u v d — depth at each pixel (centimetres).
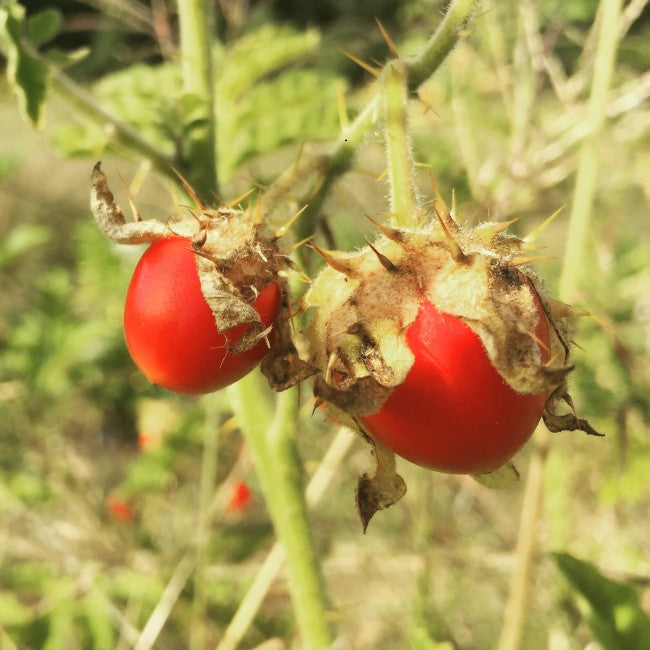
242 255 15
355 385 13
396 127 15
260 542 33
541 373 13
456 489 36
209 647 31
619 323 29
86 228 38
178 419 34
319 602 19
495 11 31
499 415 13
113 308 38
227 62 23
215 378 15
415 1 38
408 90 15
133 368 39
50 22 18
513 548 33
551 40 31
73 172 58
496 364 13
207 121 19
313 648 19
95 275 37
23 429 36
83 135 20
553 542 24
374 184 34
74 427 40
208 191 19
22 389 36
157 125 19
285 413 19
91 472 37
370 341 14
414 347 14
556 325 14
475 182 29
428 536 28
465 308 13
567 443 27
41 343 36
